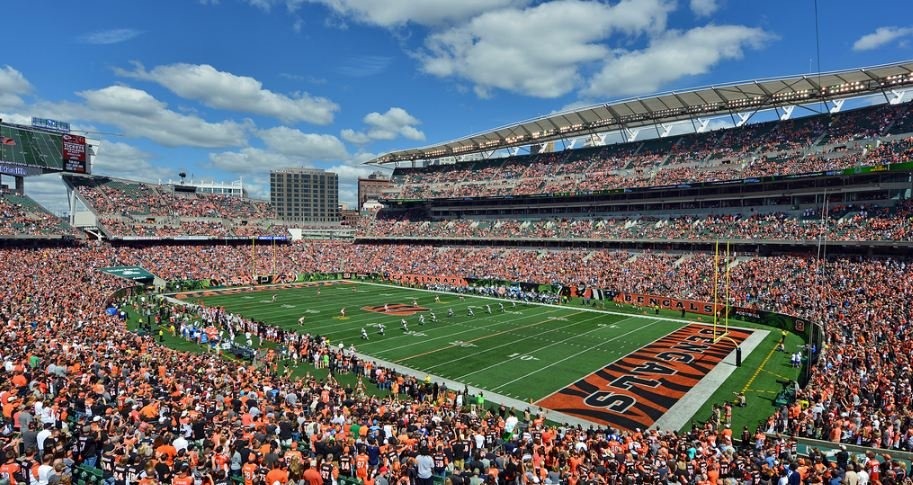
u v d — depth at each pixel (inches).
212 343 1503.4
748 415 1016.9
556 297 2448.3
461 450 644.7
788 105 2706.7
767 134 2832.2
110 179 3380.9
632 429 953.5
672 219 2844.5
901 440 706.2
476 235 3516.2
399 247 3742.6
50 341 1045.8
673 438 765.9
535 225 3376.0
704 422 981.8
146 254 2933.1
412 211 4197.8
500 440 765.9
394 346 1549.0
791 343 1585.9
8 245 2504.9
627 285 2427.4
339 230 4402.1
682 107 2972.4
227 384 903.1
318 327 1806.1
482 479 519.8
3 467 431.2
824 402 897.5
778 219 2436.0
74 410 663.1
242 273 3058.6
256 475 488.1
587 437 784.3
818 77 2338.8
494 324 1891.0
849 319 1505.9
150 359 1023.0
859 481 505.0
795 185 2432.3
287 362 1370.6
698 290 2199.8
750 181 2481.5
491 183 3828.7
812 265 2084.2
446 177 4197.8
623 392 1152.2
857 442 734.5
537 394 1139.3
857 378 972.6
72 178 3181.6
